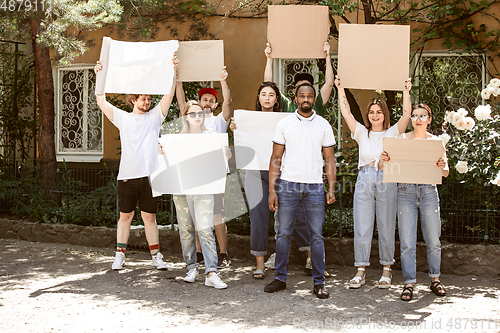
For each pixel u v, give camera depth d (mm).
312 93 4258
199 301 4121
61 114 9695
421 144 4164
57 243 6883
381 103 4496
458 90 7297
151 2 7074
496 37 6668
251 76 8297
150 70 4648
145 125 4902
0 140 8766
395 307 3973
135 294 4332
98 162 9289
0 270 5246
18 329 3414
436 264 4355
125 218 5254
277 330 3414
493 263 4973
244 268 5375
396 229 5402
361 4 6848
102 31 8945
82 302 4082
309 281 4820
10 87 8805
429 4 6777
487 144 5242
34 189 7496
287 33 4824
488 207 5211
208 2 8133
